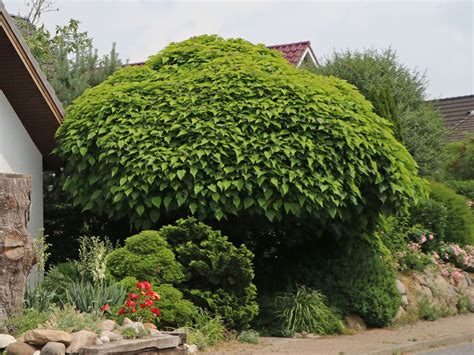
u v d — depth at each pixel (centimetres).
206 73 1402
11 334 971
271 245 1534
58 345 904
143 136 1321
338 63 2677
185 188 1291
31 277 1362
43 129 1446
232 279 1218
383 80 2647
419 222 1861
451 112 4106
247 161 1298
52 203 1609
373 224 1462
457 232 1964
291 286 1420
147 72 1472
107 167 1336
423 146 2588
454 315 1664
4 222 988
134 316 1085
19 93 1366
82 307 1088
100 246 1168
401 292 1553
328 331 1342
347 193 1326
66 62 1867
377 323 1440
